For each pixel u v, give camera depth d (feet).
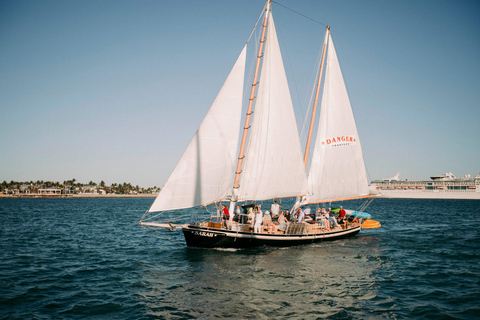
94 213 222.69
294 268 59.21
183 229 71.56
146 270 58.39
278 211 83.56
